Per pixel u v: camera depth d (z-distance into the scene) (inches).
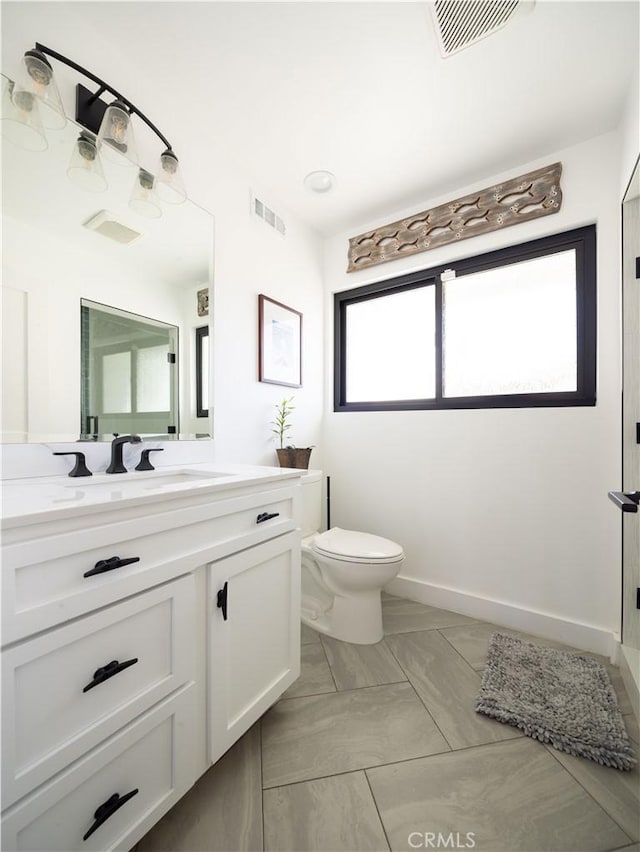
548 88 52.9
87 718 25.4
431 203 79.9
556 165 65.1
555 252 68.4
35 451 40.8
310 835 32.6
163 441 54.9
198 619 34.2
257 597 41.3
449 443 77.5
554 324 69.2
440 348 81.3
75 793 24.7
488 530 72.4
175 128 55.9
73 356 44.3
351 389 96.7
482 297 77.0
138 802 28.8
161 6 42.5
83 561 25.3
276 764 39.6
